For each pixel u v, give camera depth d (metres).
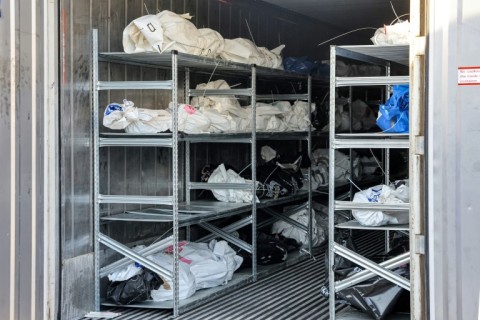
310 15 8.45
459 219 3.32
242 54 6.06
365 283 4.47
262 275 6.13
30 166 3.93
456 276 3.33
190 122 5.18
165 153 5.94
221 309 5.05
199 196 6.44
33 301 3.97
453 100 3.31
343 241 4.75
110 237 5.21
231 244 6.32
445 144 3.33
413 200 3.57
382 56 4.97
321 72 7.59
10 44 3.69
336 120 7.80
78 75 4.79
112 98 5.25
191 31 5.29
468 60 3.29
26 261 3.86
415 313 3.57
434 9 3.35
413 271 3.57
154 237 5.86
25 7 3.89
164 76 5.92
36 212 4.02
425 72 3.43
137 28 5.01
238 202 6.11
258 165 7.17
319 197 8.06
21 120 3.81
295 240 7.14
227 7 6.84
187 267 5.36
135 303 5.05
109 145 5.00
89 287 4.97
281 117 6.91
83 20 4.82
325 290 4.96
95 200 4.99
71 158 4.72
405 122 4.37
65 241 4.65
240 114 6.02
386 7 7.79
